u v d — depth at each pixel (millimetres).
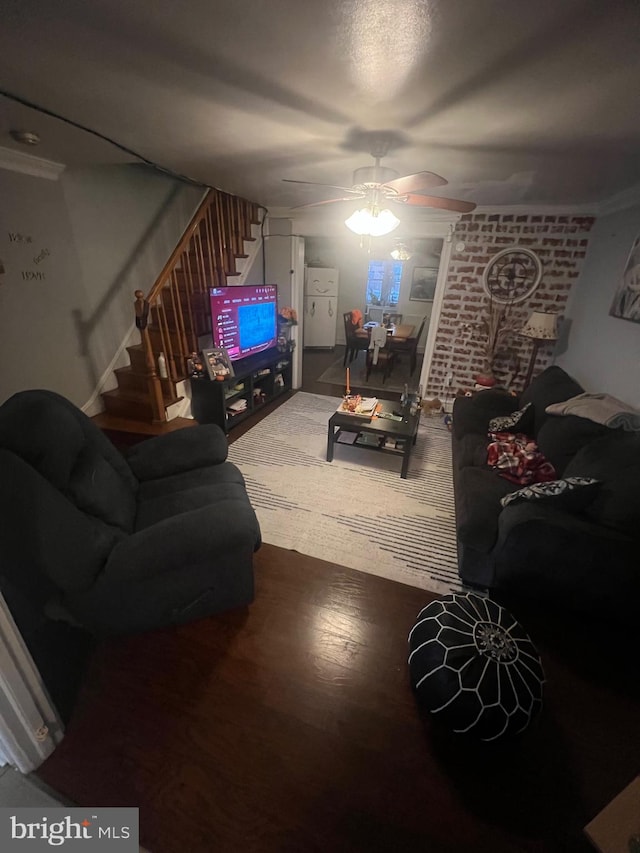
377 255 7234
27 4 944
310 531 2414
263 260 4648
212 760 1287
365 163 2428
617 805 1001
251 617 1811
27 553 1193
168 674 1547
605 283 3070
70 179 2998
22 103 1615
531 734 1388
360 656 1646
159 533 1418
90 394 3482
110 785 1223
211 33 1078
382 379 5727
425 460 3330
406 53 1146
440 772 1275
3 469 1139
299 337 4973
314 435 3719
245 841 1112
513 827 1156
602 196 3029
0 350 2691
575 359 3510
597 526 1664
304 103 1534
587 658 1670
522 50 1105
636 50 1078
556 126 1670
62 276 3053
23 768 1230
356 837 1127
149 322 3781
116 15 1000
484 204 3598
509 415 3092
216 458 2201
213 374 3393
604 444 1985
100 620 1496
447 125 1703
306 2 931
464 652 1328
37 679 1216
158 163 2600
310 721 1405
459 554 2039
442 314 4242
